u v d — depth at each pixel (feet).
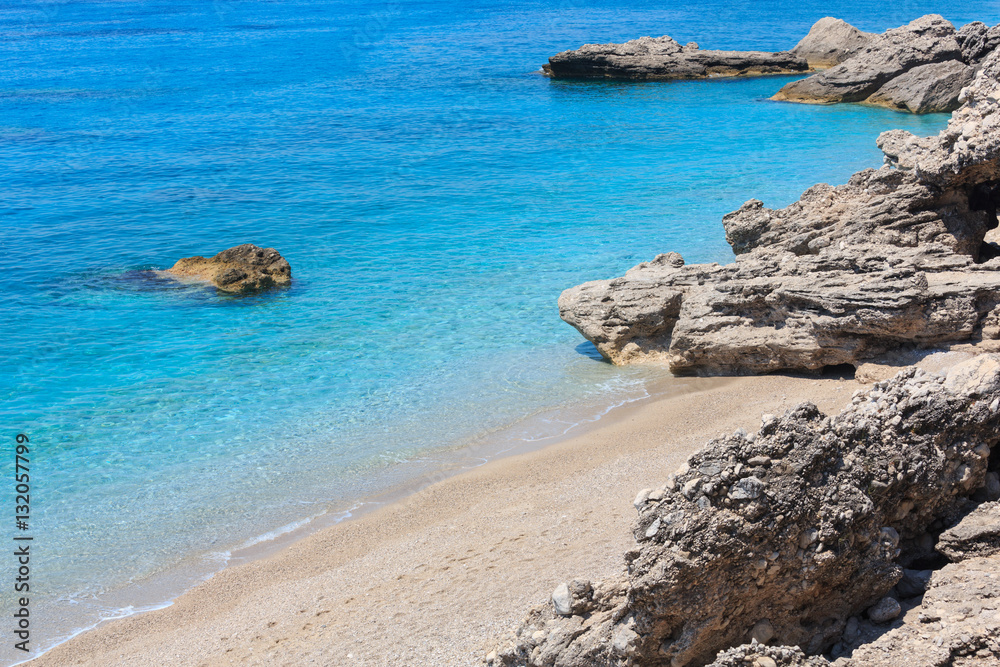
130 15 601.21
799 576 32.71
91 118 244.22
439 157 191.62
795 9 545.44
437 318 100.22
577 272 115.24
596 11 570.46
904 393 36.45
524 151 196.24
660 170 174.09
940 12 496.64
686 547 31.40
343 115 244.63
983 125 72.84
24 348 92.07
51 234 136.05
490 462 68.39
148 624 50.83
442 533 57.21
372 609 48.83
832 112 230.27
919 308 66.85
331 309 104.01
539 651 35.76
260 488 66.23
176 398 81.10
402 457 70.23
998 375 37.11
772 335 75.92
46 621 51.70
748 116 230.48
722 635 33.01
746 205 90.43
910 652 31.17
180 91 289.33
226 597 53.06
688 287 83.87
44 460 70.13
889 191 83.41
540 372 85.25
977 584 33.35
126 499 64.95
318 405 79.56
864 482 33.91
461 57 363.97
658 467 62.39
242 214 148.15
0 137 217.36
